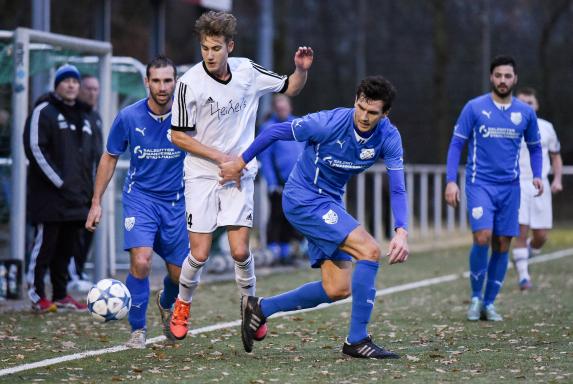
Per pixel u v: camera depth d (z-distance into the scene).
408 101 67.62
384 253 44.50
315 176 18.44
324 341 21.09
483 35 65.81
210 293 30.78
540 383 16.05
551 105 65.56
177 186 20.14
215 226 19.00
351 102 69.12
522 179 31.86
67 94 26.47
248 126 19.14
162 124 19.83
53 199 25.86
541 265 40.28
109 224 34.81
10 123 32.81
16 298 28.19
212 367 17.81
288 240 39.38
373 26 68.62
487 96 25.02
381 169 47.19
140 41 71.31
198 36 18.14
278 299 18.67
